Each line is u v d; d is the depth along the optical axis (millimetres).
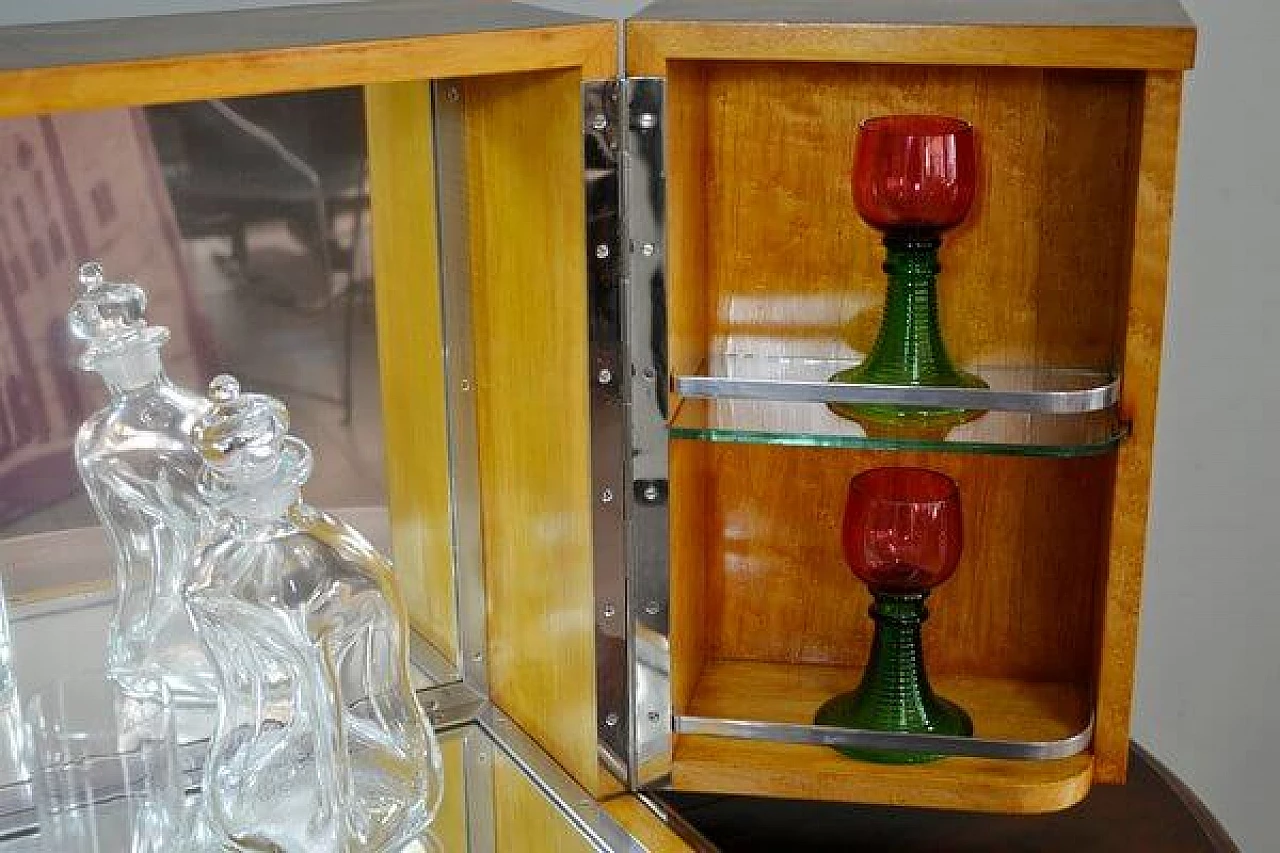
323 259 1294
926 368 1199
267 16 1196
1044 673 1362
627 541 1186
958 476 1328
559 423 1205
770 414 1201
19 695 1257
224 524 1102
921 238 1188
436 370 1318
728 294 1295
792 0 1202
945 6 1161
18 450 1249
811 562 1369
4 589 1266
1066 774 1224
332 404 1324
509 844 1240
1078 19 1089
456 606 1377
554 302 1178
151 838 1159
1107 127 1209
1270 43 1803
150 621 1269
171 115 1237
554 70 1110
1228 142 1834
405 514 1354
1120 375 1150
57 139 1212
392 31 1061
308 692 1061
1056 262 1245
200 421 1050
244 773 1097
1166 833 1273
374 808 1094
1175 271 1876
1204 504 1978
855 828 1282
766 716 1293
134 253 1254
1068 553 1329
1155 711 2076
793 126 1250
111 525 1271
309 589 1049
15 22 1398
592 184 1106
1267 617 2033
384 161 1276
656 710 1233
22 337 1235
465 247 1278
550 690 1292
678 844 1185
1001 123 1224
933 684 1355
